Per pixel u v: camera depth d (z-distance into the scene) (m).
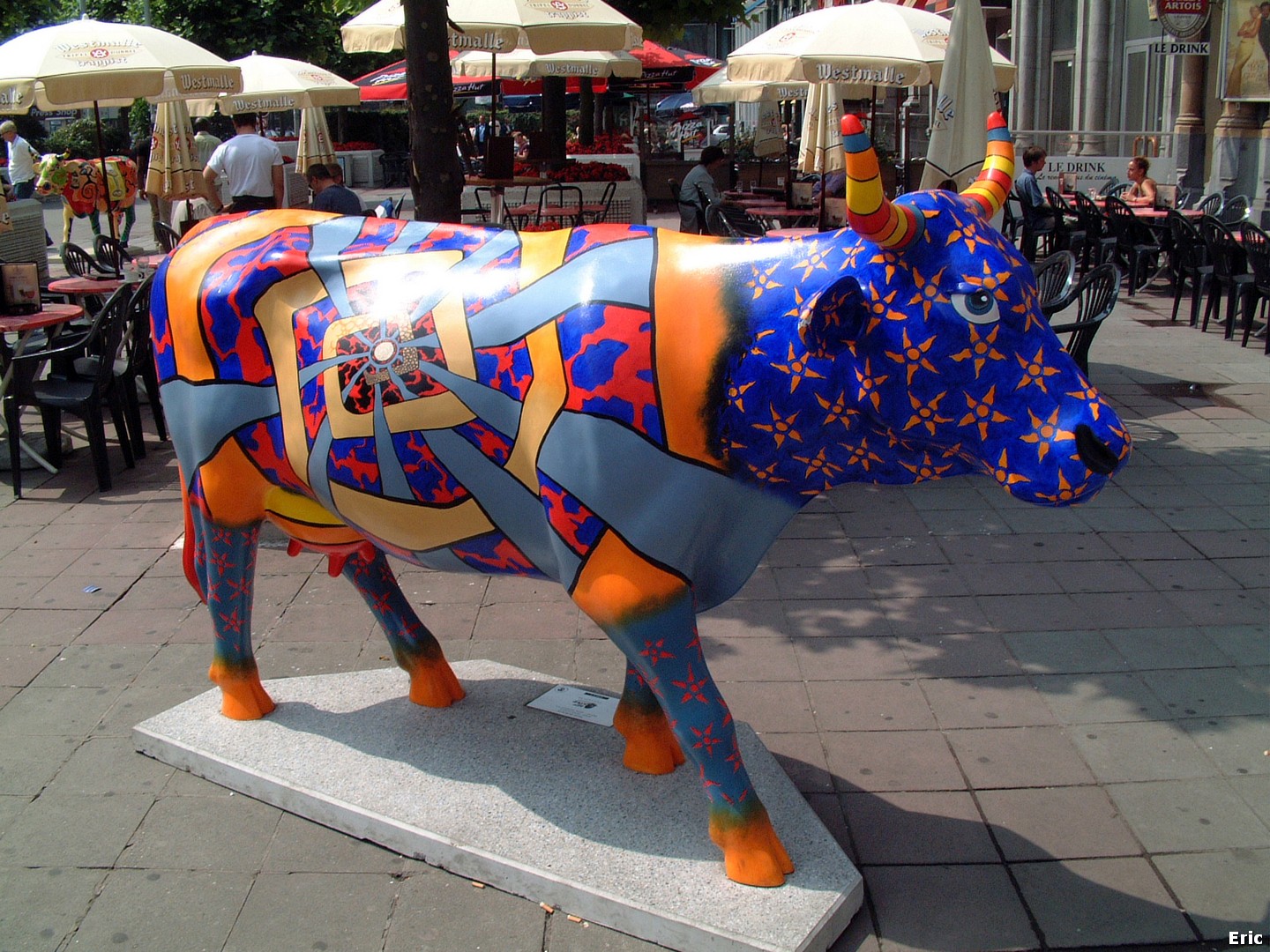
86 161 11.44
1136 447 6.45
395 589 3.42
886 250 2.16
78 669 4.03
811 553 5.06
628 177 11.84
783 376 2.29
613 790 2.99
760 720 3.65
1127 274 11.63
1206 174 14.21
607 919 2.62
